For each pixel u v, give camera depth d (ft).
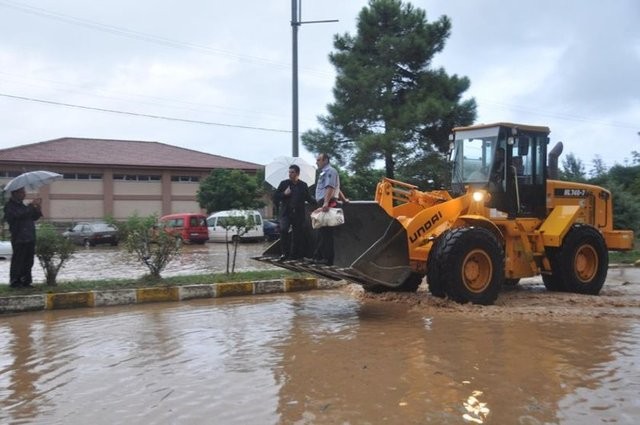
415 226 30.76
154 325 25.91
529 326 24.97
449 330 24.13
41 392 16.53
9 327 26.08
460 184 34.86
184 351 20.90
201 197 132.26
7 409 15.17
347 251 29.96
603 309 29.12
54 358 20.25
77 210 145.28
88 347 21.83
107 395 16.17
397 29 87.40
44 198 142.00
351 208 29.25
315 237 31.30
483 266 30.22
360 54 88.02
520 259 33.91
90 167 145.89
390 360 19.36
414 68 87.97
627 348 20.93
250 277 38.09
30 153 145.38
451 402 15.24
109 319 27.68
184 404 15.31
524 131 34.55
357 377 17.47
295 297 34.73
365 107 84.89
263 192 136.15
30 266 33.04
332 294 36.04
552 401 15.28
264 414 14.51
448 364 18.81
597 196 38.63
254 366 18.80
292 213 30.71
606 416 14.21
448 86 85.35
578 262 35.45
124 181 150.00
